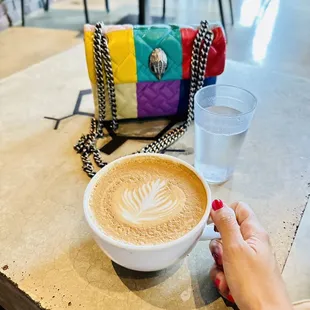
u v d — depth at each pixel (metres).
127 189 0.43
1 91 0.80
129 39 0.62
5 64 1.55
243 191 0.55
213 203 0.41
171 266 0.44
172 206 0.41
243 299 0.36
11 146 0.63
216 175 0.57
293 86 0.81
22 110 0.74
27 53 1.68
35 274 0.43
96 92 0.66
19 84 0.82
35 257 0.45
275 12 2.49
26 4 2.20
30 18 2.20
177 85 0.67
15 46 1.76
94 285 0.42
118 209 0.40
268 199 0.54
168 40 0.63
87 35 0.62
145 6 1.83
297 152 0.63
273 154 0.63
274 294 0.35
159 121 0.71
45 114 0.73
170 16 2.41
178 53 0.64
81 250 0.46
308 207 0.59
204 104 0.60
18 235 0.48
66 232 0.48
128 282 0.42
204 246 0.47
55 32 1.99
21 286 0.42
